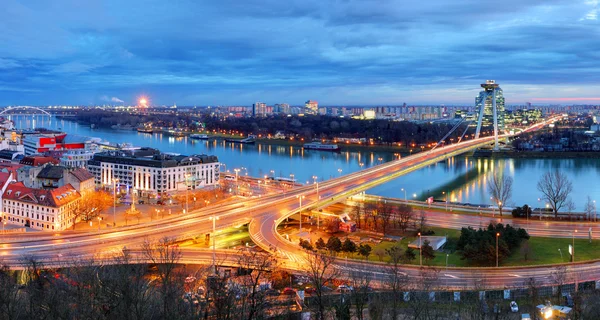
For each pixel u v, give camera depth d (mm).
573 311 168125
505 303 184750
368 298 178500
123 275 163125
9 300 149375
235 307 153375
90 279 164125
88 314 144500
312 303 175000
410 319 159375
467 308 171375
